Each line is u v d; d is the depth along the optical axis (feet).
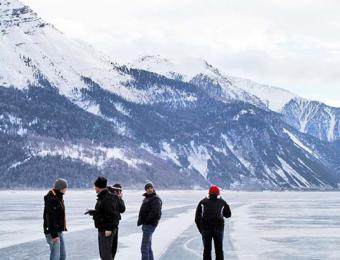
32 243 111.55
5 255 90.84
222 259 64.23
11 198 489.67
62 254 61.72
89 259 83.92
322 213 235.61
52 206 59.26
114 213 57.67
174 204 342.03
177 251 91.81
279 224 166.91
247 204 355.15
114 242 61.21
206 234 64.08
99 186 58.13
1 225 165.78
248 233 134.41
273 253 93.56
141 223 65.87
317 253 94.02
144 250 65.36
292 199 499.92
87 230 143.02
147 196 66.54
